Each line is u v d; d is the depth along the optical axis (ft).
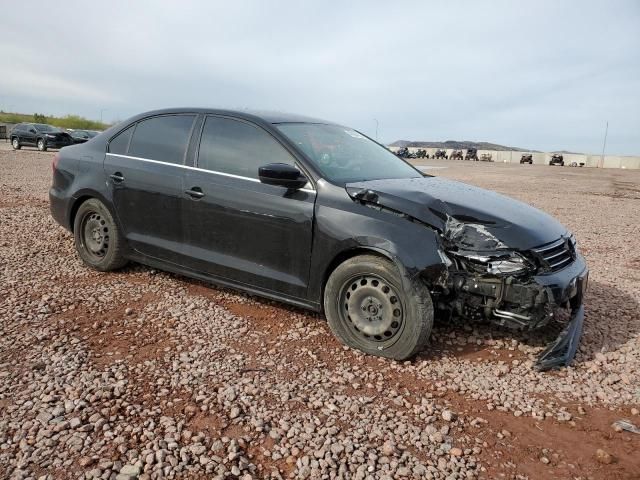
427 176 15.97
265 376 10.94
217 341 12.56
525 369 11.79
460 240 11.41
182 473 7.81
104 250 17.13
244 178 13.85
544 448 8.94
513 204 13.52
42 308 14.02
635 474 8.30
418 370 11.53
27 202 31.89
